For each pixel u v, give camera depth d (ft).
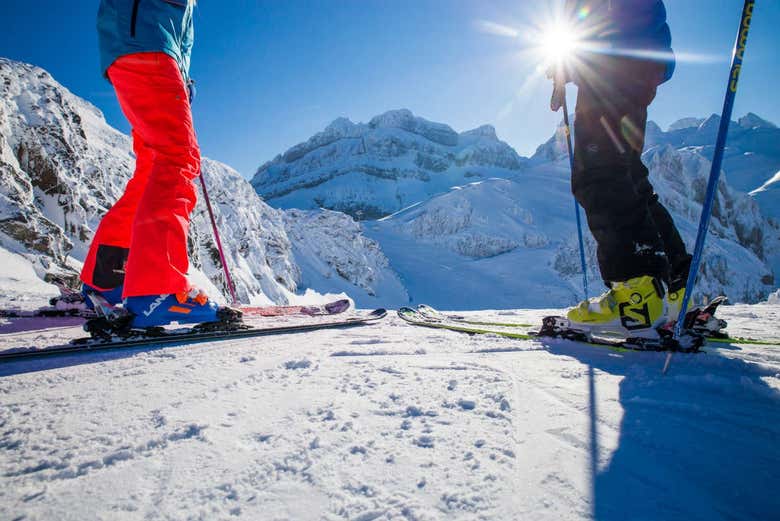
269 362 4.85
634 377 3.95
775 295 24.86
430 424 2.93
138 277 6.10
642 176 6.04
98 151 50.49
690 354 4.80
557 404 3.24
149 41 5.98
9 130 34.86
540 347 5.54
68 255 32.55
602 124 5.46
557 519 1.83
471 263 181.78
